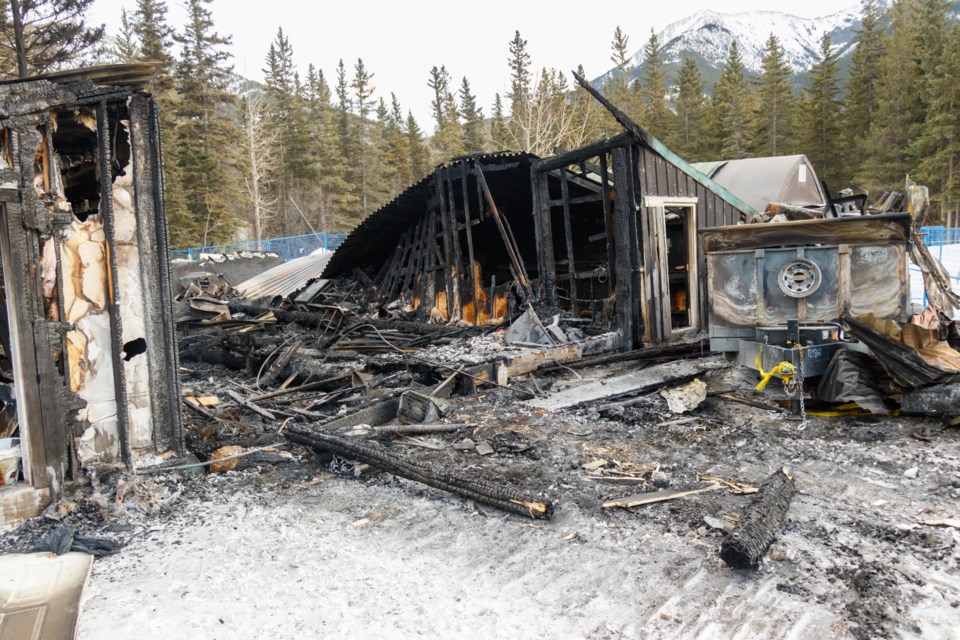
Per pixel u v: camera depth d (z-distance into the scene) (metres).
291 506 4.68
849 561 3.57
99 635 3.00
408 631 3.02
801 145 54.41
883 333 6.18
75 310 4.65
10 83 4.14
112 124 5.02
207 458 5.59
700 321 11.46
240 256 24.52
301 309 14.88
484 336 10.80
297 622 3.11
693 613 3.13
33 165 4.27
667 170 10.83
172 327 5.20
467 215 13.16
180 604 3.28
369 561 3.76
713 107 60.25
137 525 4.34
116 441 4.89
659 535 4.02
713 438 6.03
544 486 4.93
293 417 7.14
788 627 2.97
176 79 46.12
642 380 7.93
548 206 12.12
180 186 43.28
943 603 3.13
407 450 5.93
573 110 47.53
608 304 11.10
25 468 4.42
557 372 9.07
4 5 28.75
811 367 6.46
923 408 6.04
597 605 3.23
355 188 59.47
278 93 59.78
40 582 3.46
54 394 4.45
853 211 11.90
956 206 44.38
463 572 3.62
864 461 5.24
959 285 18.33
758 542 3.61
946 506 4.30
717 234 7.27
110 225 4.72
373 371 9.03
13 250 4.21
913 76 50.44
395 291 16.05
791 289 6.80
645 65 65.38
